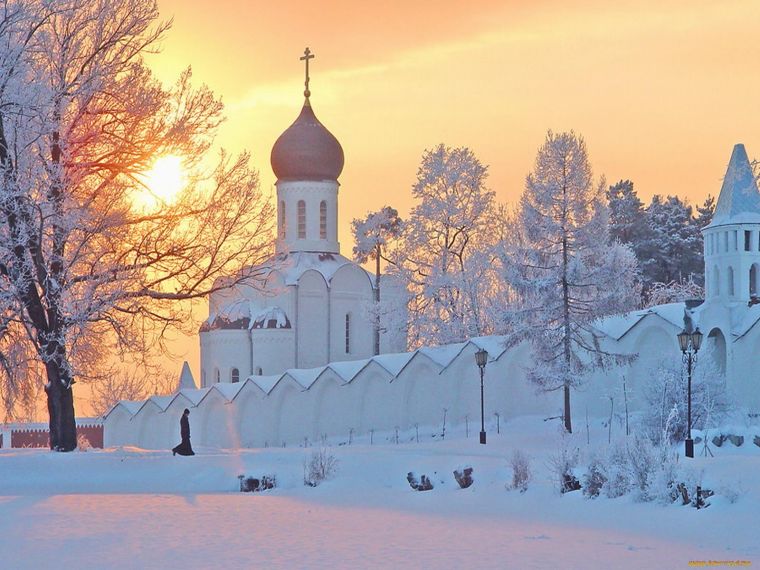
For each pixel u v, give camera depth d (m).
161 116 38.88
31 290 36.75
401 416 62.16
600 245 48.97
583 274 48.31
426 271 70.94
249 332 82.06
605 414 53.53
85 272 38.25
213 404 75.50
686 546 19.86
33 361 41.34
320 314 82.94
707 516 22.48
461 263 70.12
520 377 57.50
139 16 39.09
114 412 82.75
